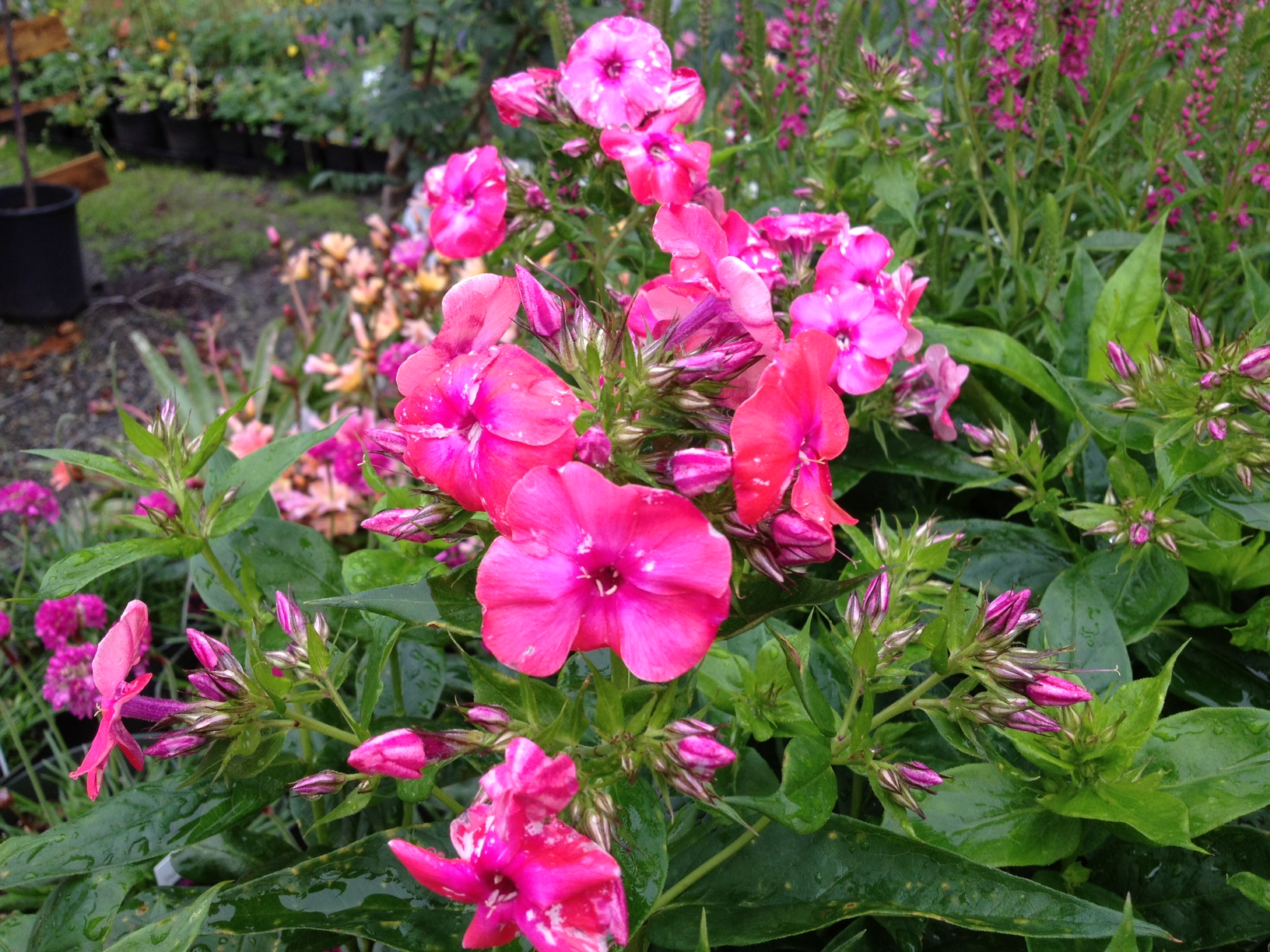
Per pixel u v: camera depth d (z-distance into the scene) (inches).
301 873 8.2
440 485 7.0
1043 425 12.3
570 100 10.5
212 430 9.7
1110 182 14.2
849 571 9.5
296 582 10.7
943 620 8.0
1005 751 9.2
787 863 8.2
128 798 8.8
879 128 13.2
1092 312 12.3
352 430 19.5
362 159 50.6
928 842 8.3
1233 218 13.6
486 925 6.6
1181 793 8.4
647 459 7.2
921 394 11.2
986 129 15.8
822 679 9.4
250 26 55.3
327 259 26.1
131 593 21.4
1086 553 10.8
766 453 6.6
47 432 32.4
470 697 11.9
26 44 38.5
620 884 6.6
